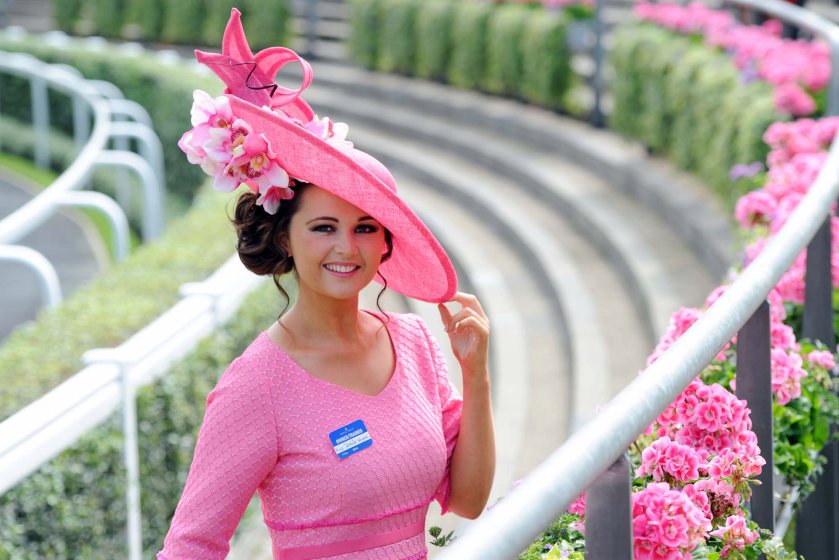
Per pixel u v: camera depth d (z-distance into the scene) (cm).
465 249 1147
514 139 1432
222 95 269
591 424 192
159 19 2222
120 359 489
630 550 197
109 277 703
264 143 256
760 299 269
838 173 378
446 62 1647
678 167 1085
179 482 546
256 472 258
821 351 378
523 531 161
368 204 258
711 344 234
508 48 1493
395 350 283
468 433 287
